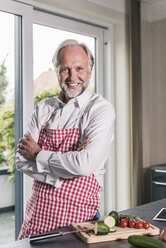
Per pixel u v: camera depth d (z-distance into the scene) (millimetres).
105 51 3689
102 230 1247
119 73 3670
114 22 3613
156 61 3826
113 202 3709
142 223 1332
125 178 3646
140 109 3590
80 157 1578
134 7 3531
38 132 1837
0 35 2729
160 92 3826
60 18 3199
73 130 1724
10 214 2789
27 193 2863
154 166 3596
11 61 2801
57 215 1587
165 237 1217
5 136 2756
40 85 3055
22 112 2861
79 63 1718
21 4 2820
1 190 2727
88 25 3482
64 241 1249
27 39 2869
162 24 3768
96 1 3311
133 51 3506
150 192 3791
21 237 1686
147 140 3779
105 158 1768
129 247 1181
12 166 2803
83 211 1616
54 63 1783
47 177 1613
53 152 1630
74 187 1612
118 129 3705
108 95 3680
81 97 1767
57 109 1837
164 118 3818
